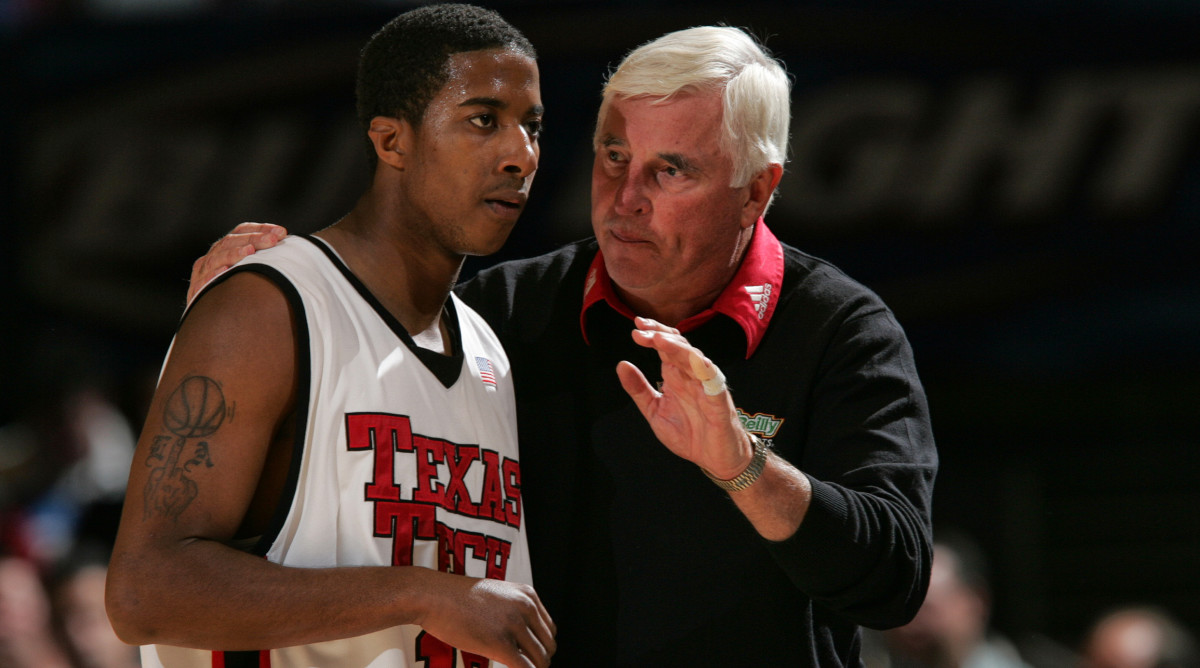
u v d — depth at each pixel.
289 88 19.91
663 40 7.42
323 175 19.77
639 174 7.27
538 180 19.27
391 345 6.75
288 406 6.30
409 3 19.95
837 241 19.25
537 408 7.83
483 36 6.84
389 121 6.88
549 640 6.35
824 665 7.43
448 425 6.93
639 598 7.36
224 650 6.16
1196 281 18.91
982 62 19.11
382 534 6.45
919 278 19.20
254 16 20.06
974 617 15.61
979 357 19.33
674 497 7.42
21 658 12.52
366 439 6.45
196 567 5.71
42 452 19.17
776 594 7.28
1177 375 19.42
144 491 5.85
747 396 7.54
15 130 20.08
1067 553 20.83
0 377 19.83
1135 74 18.86
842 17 19.11
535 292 8.25
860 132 19.22
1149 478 20.53
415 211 6.90
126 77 20.09
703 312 7.63
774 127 7.47
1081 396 19.95
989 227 19.09
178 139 19.95
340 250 6.86
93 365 19.83
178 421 5.95
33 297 19.97
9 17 20.20
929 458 7.29
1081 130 18.94
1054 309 19.17
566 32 19.25
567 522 7.61
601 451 7.62
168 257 19.97
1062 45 19.00
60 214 20.00
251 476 6.07
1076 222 19.00
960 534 20.73
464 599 6.09
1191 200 18.80
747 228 7.62
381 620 5.98
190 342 6.15
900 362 7.54
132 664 13.66
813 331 7.56
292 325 6.30
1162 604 20.52
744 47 7.43
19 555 16.50
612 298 7.75
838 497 6.42
